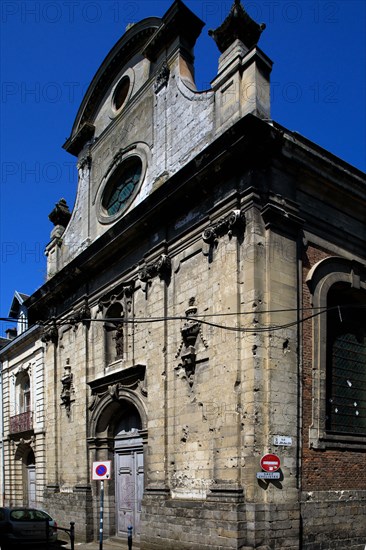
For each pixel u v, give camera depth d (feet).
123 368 60.29
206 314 49.03
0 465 100.68
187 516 45.70
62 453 72.02
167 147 60.95
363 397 55.06
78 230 79.77
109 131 75.51
